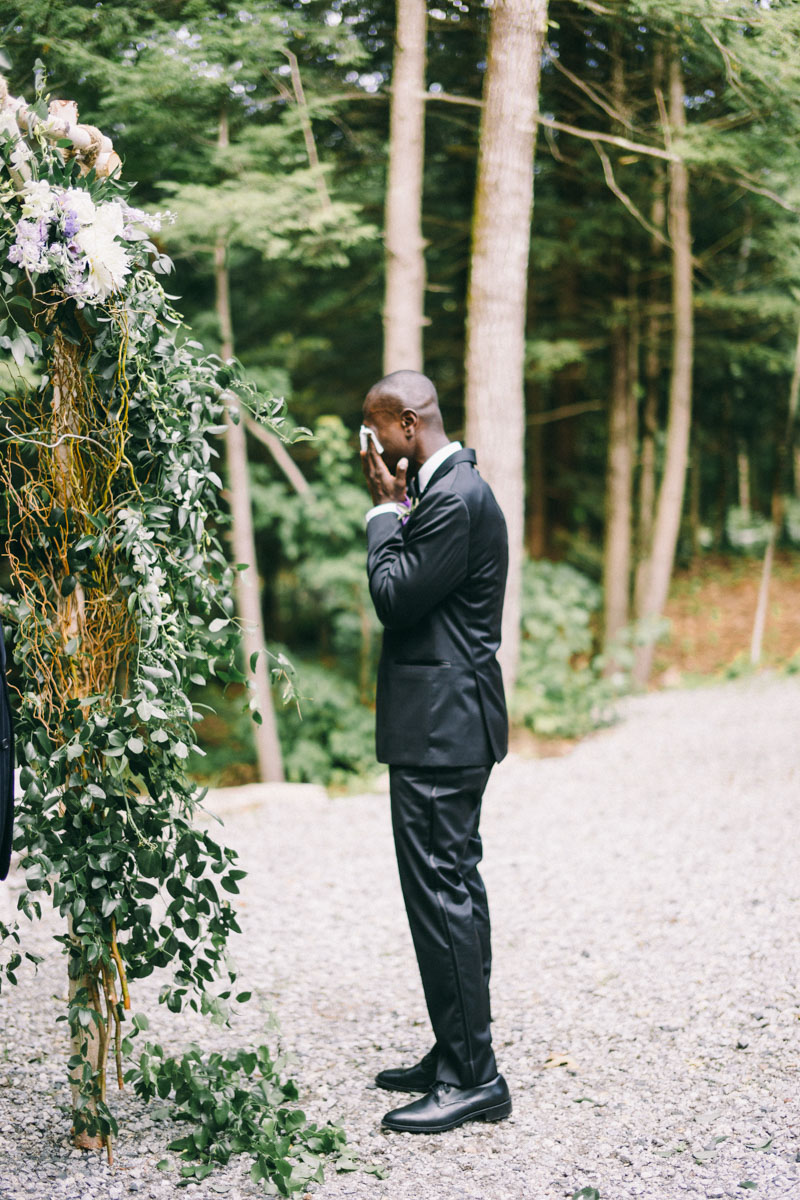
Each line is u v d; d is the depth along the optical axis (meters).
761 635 10.36
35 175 2.05
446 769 2.44
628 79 6.36
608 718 8.09
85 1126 2.27
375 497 2.50
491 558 2.47
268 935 3.93
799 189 6.19
